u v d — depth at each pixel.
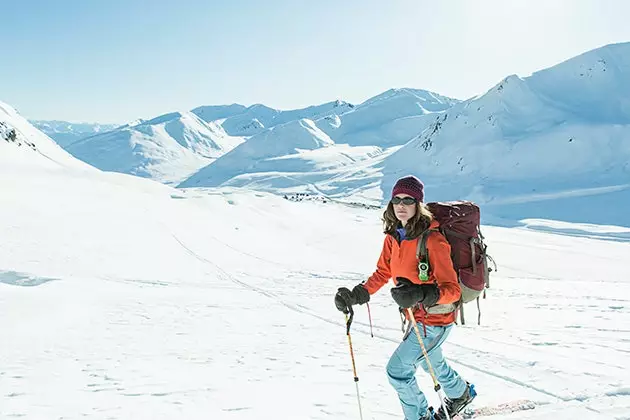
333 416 4.69
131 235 35.47
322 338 9.34
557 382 5.40
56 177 57.84
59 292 15.65
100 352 8.15
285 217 58.47
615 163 185.00
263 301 15.37
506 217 144.25
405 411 3.97
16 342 8.95
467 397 4.11
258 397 5.38
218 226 45.66
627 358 6.64
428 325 3.81
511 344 7.83
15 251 28.08
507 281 21.91
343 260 35.66
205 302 15.01
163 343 8.93
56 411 5.01
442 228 3.64
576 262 41.16
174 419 4.71
